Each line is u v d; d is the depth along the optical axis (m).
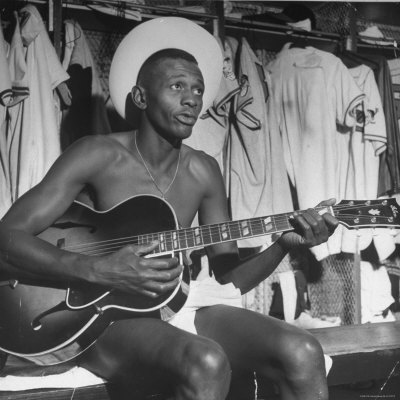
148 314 1.72
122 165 1.82
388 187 3.49
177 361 1.42
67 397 1.69
